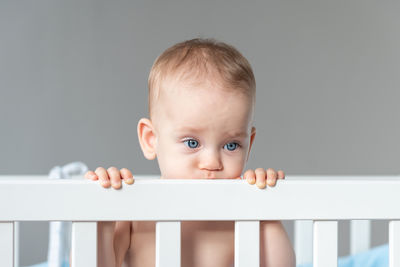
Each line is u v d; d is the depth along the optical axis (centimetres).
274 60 270
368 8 274
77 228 70
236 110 87
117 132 260
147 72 262
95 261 70
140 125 97
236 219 72
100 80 259
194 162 87
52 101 256
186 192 71
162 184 71
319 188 73
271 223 85
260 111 268
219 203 72
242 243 72
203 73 88
